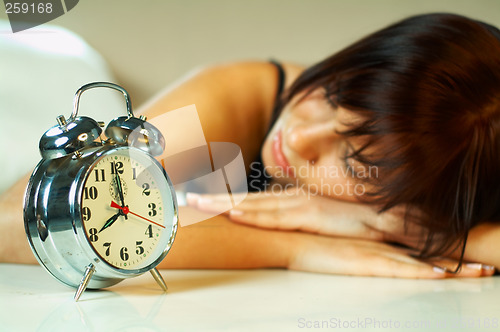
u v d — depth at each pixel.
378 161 1.13
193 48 2.04
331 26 2.09
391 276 0.99
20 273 0.91
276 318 0.64
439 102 1.09
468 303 0.76
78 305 0.69
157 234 0.76
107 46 1.98
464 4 2.08
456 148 1.11
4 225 0.98
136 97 2.01
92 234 0.69
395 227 1.16
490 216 1.16
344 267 1.00
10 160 1.28
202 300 0.73
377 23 2.09
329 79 1.24
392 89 1.10
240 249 1.02
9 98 1.45
